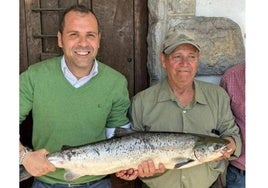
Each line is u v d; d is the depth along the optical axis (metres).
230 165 2.79
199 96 2.50
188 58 2.41
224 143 2.25
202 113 2.51
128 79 3.15
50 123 2.38
